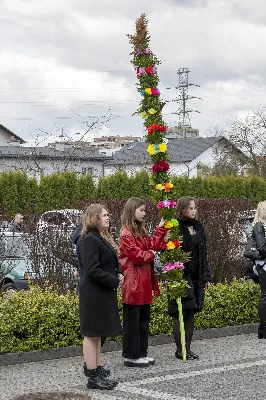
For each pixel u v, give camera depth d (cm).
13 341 882
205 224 1334
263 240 1011
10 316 897
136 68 937
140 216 852
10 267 1215
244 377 792
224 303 1078
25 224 1323
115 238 1330
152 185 914
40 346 898
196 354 923
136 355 847
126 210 852
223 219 1355
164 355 920
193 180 3575
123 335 856
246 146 6188
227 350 953
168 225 880
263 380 778
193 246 894
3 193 2833
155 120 927
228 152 6462
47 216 1289
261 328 1036
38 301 939
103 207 757
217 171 6109
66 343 916
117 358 904
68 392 730
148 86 929
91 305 739
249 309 1102
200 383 765
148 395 716
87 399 702
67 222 1246
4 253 1212
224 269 1336
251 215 1491
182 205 895
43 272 1166
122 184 3109
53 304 939
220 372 817
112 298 750
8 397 714
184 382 770
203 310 1054
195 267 896
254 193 3741
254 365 854
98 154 5772
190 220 898
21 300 941
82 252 742
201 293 898
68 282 1158
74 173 3012
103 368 757
